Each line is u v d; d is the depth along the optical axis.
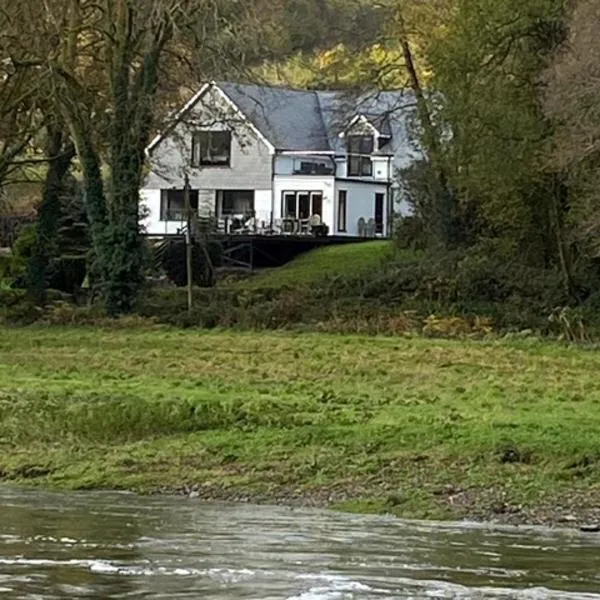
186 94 97.12
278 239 119.06
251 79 88.31
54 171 93.75
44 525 29.05
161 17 82.12
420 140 90.94
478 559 25.70
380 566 24.64
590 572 24.56
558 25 78.44
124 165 86.94
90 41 90.62
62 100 85.94
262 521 30.30
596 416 44.44
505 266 85.19
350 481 35.56
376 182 141.38
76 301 94.50
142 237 89.69
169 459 38.53
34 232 95.50
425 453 37.88
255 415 43.75
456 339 74.94
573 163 72.06
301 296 86.31
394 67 95.94
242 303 86.31
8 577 23.00
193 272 102.88
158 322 83.19
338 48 100.06
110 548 26.03
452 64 81.81
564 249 82.19
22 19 83.75
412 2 90.50
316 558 25.33
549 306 81.62
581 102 68.00
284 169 139.50
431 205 95.75
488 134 80.50
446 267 86.12
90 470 37.41
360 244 123.44
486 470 35.94
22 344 70.62
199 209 129.88
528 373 59.06
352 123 105.69
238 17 85.56
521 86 79.56
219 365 61.00
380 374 58.16
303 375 57.34
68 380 53.62
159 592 22.02
